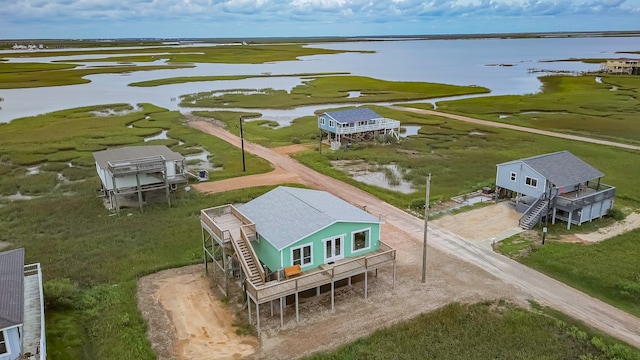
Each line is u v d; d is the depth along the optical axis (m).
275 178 56.59
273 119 92.88
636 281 31.92
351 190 52.25
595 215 43.06
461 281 32.44
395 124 75.75
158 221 43.94
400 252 37.00
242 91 128.25
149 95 123.31
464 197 49.53
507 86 139.75
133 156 49.19
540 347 25.28
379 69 199.12
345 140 73.44
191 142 73.75
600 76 156.50
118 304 29.70
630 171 57.41
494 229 41.19
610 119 88.75
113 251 37.84
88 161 64.06
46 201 49.50
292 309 29.48
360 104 108.88
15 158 65.50
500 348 25.25
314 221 30.08
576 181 42.66
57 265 35.41
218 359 24.73
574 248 37.25
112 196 48.38
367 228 31.58
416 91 127.12
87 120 90.69
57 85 142.62
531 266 34.59
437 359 24.47
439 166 60.81
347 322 27.94
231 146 71.38
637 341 25.75
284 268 28.69
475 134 79.06
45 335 25.77
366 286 30.12
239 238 30.53
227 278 30.89
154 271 34.56
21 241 39.94
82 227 42.75
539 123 86.69
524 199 45.56
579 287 31.73
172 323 28.05
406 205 47.25
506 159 63.38
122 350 25.09
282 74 173.00
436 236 39.91
